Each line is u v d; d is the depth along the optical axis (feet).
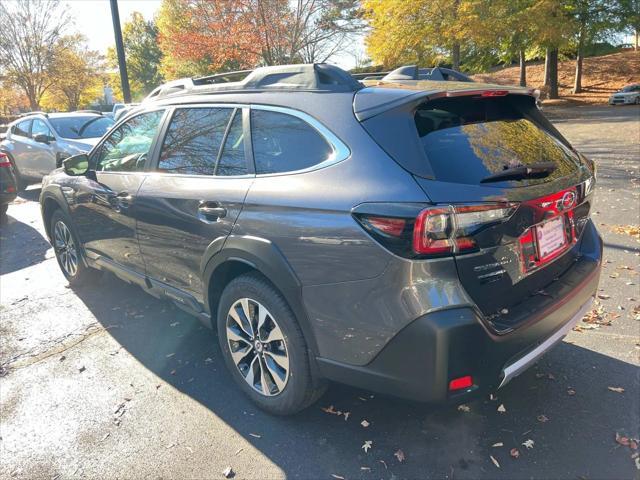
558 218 8.48
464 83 8.82
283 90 9.03
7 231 24.68
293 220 7.89
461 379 6.83
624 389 9.76
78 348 12.44
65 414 9.84
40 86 110.32
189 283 10.53
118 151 12.73
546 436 8.61
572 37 98.84
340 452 8.46
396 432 8.88
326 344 7.91
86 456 8.68
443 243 6.62
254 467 8.23
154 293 12.05
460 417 9.20
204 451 8.65
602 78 133.28
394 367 7.15
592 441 8.45
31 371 11.48
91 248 14.23
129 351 12.20
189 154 10.48
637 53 142.82
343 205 7.30
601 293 13.92
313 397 8.80
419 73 10.55
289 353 8.54
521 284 7.73
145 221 11.18
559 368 10.54
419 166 6.98
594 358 10.85
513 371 7.32
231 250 8.89
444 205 6.62
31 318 14.25
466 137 7.76
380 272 6.95
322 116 8.14
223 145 9.74
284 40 62.44
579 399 9.53
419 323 6.72
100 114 35.24
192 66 90.99
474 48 101.96
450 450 8.39
